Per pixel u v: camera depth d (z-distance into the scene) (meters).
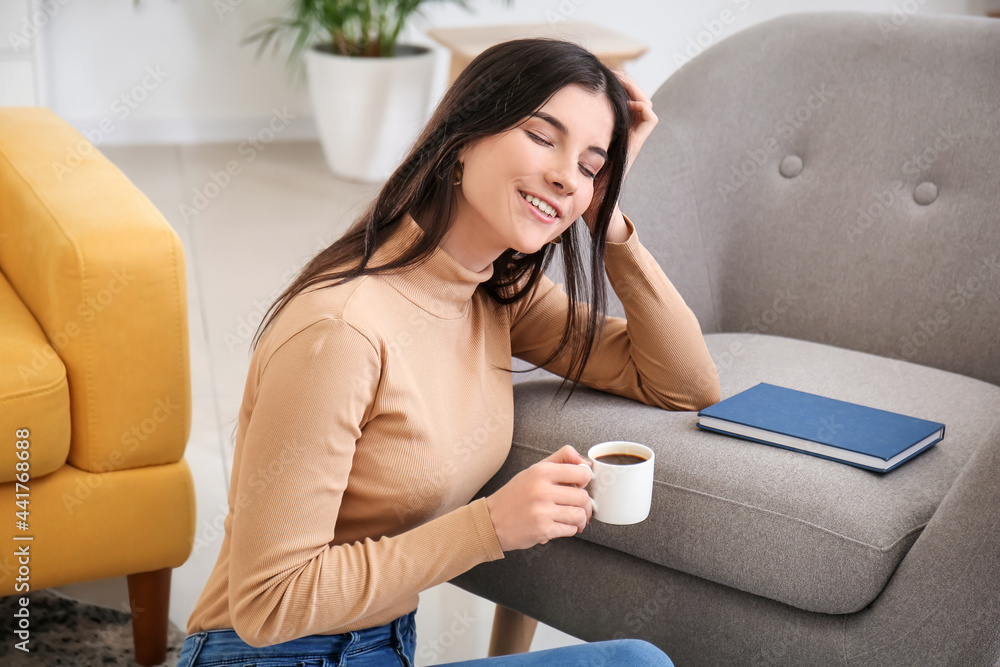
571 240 1.31
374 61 4.37
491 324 1.33
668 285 1.45
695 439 1.38
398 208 1.16
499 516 1.06
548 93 1.09
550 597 1.46
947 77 1.78
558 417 1.43
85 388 1.55
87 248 1.52
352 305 1.07
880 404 1.55
